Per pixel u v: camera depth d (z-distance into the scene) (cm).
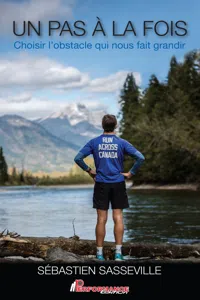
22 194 4712
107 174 591
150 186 5994
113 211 593
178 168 5534
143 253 631
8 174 13912
